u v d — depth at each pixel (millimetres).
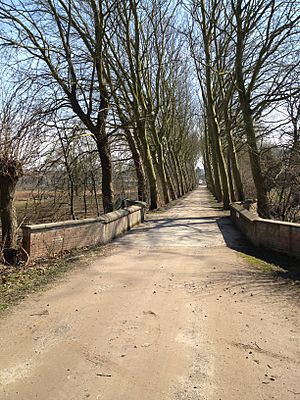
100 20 14922
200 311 5195
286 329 4566
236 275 7215
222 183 23656
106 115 15789
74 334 4430
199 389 3227
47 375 3490
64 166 14477
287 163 17266
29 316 5055
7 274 7293
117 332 4473
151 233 13477
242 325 4688
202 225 15641
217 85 25281
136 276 7238
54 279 7062
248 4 15570
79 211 18047
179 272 7527
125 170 24438
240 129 23531
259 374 3484
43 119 12148
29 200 12633
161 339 4266
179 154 48188
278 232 9367
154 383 3328
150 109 24969
